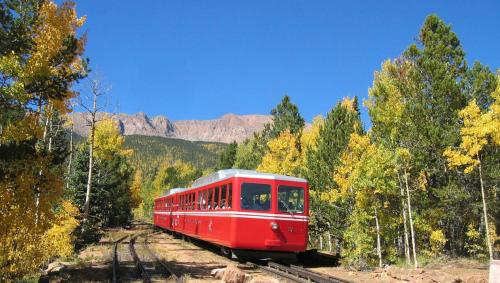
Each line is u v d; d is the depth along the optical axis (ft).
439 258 65.82
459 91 73.00
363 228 63.31
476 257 72.64
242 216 54.70
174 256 61.31
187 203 85.40
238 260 58.13
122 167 214.07
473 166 61.62
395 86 79.82
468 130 61.46
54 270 45.52
